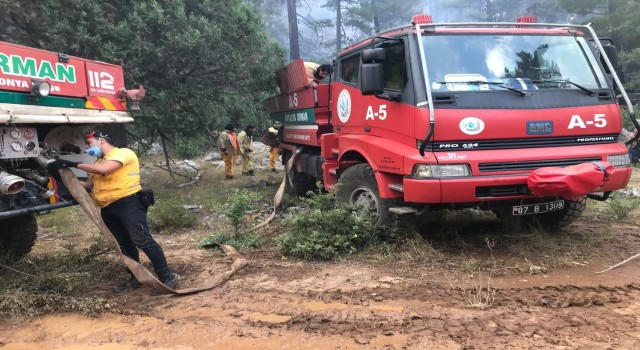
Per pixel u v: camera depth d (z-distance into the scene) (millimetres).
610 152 5484
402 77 5695
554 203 5617
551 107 5422
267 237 6895
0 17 10000
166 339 3730
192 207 9383
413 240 5840
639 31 23312
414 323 3838
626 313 3910
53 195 4836
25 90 4441
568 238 6242
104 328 3969
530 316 3893
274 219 8336
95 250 5742
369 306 4234
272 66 11492
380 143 5930
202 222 8172
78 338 3801
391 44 5906
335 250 5734
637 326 3670
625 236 6336
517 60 5734
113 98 5520
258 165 17312
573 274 4906
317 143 8477
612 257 5430
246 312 4215
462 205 5559
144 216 4883
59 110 4816
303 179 9898
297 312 4164
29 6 9781
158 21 9453
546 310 4004
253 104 12516
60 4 8930
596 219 7457
